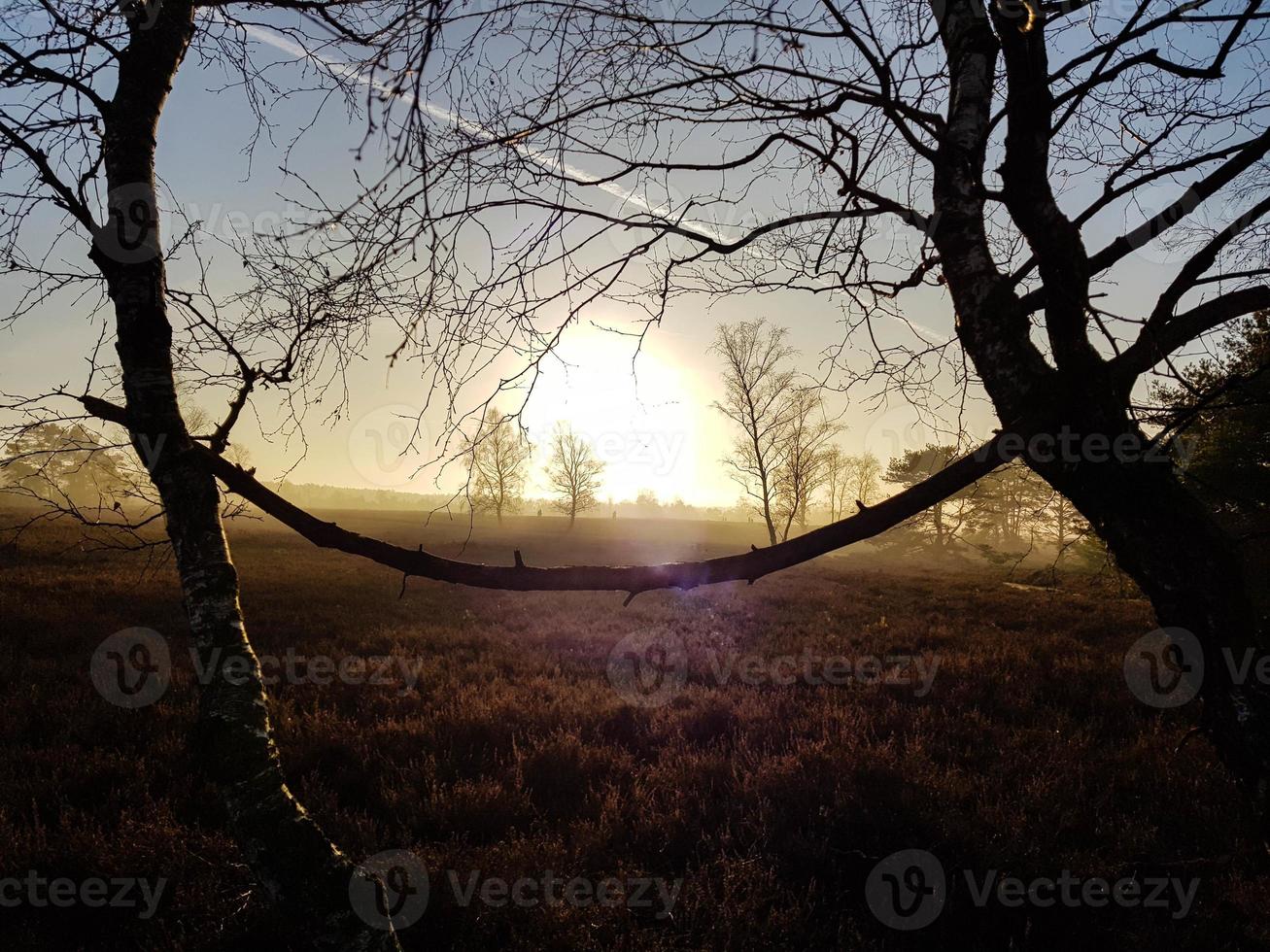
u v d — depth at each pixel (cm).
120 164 167
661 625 1240
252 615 1129
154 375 164
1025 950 284
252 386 174
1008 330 137
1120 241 146
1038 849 359
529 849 358
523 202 152
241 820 139
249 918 287
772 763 473
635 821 406
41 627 887
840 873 348
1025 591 1730
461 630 1112
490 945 302
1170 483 131
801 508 2186
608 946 294
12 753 464
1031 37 132
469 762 496
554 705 634
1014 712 639
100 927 300
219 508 171
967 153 143
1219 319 145
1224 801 401
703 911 318
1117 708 642
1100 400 130
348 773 456
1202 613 126
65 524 1762
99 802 419
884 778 451
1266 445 647
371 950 136
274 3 191
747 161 156
